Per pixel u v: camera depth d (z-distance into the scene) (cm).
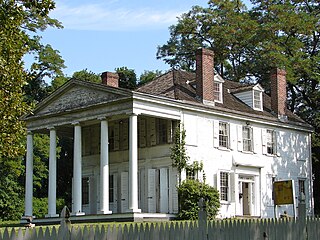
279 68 4725
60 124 4041
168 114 3728
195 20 6469
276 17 5781
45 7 1852
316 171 5341
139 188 4012
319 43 5809
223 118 4100
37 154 5678
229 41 6028
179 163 3756
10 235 969
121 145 4222
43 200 5641
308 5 5900
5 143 1972
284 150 4562
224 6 6288
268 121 4416
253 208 4244
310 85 5722
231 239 1405
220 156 4019
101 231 1103
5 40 1853
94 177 4366
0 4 1831
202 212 1351
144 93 3575
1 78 1880
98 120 3831
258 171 4312
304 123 4800
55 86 5872
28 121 4269
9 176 5275
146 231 1193
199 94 4003
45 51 5912
